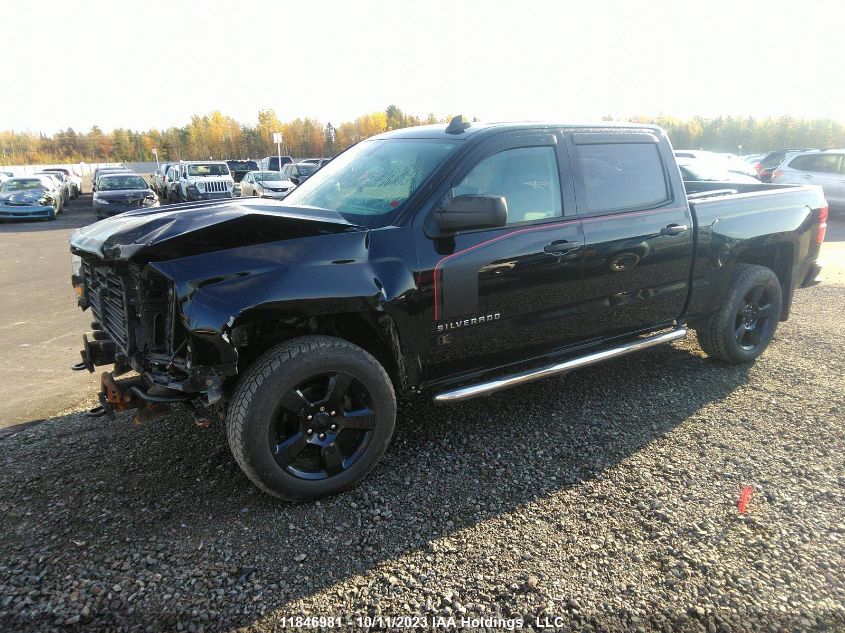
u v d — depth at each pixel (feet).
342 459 10.21
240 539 9.06
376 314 10.05
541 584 8.08
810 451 11.53
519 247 11.36
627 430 12.51
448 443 12.08
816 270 17.63
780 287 16.43
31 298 26.78
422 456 11.59
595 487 10.41
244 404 9.17
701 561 8.50
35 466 11.14
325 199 12.19
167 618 7.49
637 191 13.44
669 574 8.26
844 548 8.75
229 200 12.91
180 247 8.86
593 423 12.85
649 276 13.51
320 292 9.29
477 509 9.84
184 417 13.25
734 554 8.65
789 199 16.40
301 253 9.46
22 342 19.84
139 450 11.79
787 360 16.48
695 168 41.70
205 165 81.35
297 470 9.91
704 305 14.93
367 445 10.39
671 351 17.40
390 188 11.27
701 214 14.29
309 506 9.96
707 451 11.59
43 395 14.88
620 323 13.52
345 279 9.57
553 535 9.12
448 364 11.28
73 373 16.66
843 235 41.01
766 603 7.73
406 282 10.17
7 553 8.64
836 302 22.67
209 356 8.77
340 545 8.95
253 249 9.25
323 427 9.96
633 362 16.55
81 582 8.07
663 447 11.77
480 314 11.18
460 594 7.91
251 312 8.84
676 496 10.09
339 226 9.91
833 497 10.02
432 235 10.54
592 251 12.34
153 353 9.63
